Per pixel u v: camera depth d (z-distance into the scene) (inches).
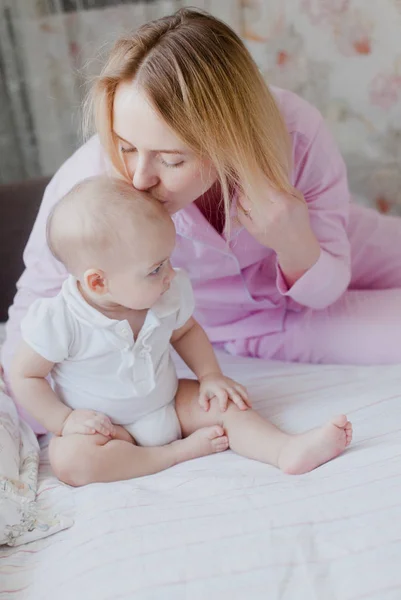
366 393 46.4
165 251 39.7
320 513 34.4
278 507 35.3
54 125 80.4
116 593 31.2
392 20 73.0
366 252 61.7
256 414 43.4
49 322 40.9
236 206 44.0
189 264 51.3
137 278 39.6
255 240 49.6
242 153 39.5
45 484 41.4
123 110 38.2
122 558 33.0
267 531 33.6
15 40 76.5
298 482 37.8
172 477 40.0
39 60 77.4
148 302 40.5
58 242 40.3
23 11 75.2
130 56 38.8
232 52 39.9
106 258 39.1
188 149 38.2
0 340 58.6
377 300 56.4
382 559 31.3
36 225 49.7
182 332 46.1
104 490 39.3
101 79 38.9
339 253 51.8
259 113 40.6
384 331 53.2
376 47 74.6
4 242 65.8
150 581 31.5
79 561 33.7
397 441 40.0
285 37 76.2
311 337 54.5
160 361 43.8
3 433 42.4
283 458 39.8
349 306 55.9
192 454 42.8
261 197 41.6
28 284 50.2
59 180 48.9
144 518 35.6
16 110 79.0
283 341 55.2
